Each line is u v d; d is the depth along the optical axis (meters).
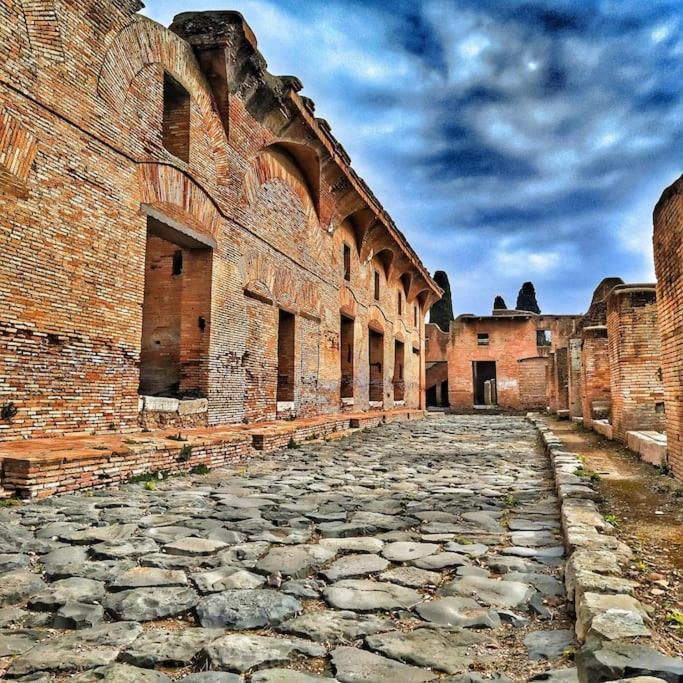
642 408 12.38
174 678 2.64
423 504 6.64
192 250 11.89
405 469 9.79
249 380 13.41
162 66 10.32
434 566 4.29
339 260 20.20
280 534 5.17
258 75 12.59
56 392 7.98
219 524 5.47
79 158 8.38
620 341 12.55
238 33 11.56
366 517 5.89
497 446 14.13
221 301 12.13
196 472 8.71
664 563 4.22
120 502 6.27
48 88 7.83
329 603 3.56
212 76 11.79
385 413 22.22
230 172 12.48
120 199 9.19
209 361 11.66
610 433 13.95
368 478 8.68
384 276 26.25
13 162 7.32
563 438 14.84
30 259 7.59
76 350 8.30
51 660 2.76
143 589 3.70
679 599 3.49
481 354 36.66
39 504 6.01
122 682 2.57
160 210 10.16
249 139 13.23
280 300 15.18
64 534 4.95
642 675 2.29
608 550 4.07
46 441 7.46
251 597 3.58
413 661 2.80
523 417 29.42
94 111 8.66
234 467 9.52
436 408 38.31
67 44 8.16
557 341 36.25
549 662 2.79
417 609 3.46
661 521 5.54
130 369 9.35
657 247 8.55
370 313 23.98
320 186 17.17
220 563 4.28
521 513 6.17
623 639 2.59
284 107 13.89
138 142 9.62
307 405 17.16
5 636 3.04
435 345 38.53
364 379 23.09
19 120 7.39
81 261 8.40
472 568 4.23
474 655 2.87
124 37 9.27
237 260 12.84
